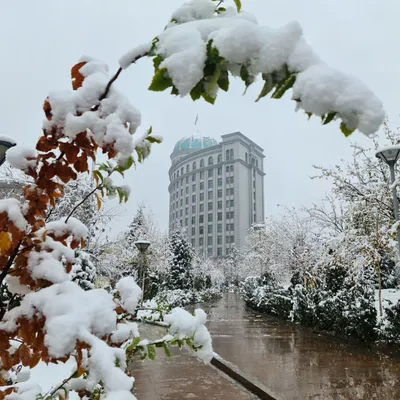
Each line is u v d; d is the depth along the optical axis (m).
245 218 72.75
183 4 0.92
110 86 1.03
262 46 0.71
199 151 79.94
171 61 0.75
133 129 1.04
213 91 0.83
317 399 5.35
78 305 0.98
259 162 79.94
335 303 11.14
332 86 0.62
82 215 8.96
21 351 1.17
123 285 1.50
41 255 1.21
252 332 12.31
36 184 1.21
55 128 1.07
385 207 9.88
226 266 60.62
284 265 20.80
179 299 23.17
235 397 5.75
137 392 5.95
